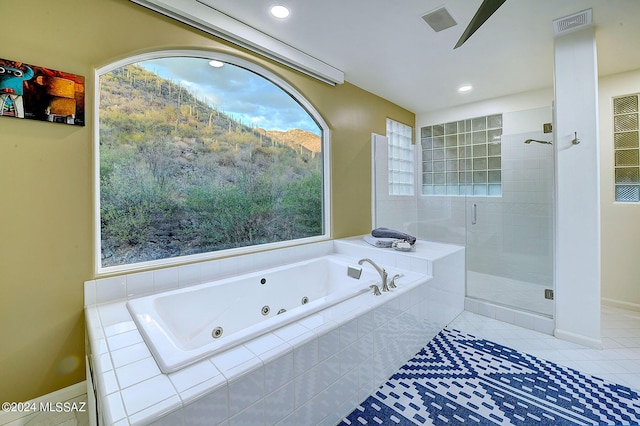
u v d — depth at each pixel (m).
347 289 1.96
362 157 3.47
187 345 1.85
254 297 2.27
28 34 1.47
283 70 2.58
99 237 1.77
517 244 3.04
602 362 2.03
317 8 1.96
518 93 3.51
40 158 1.52
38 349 1.54
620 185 2.97
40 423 1.48
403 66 2.82
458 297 2.87
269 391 1.22
